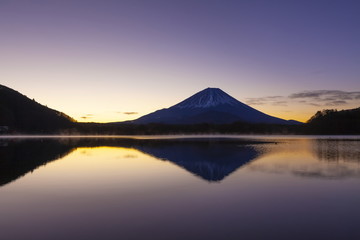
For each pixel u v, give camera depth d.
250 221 8.29
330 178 15.05
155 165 20.38
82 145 45.53
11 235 7.29
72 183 13.87
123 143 51.47
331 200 10.59
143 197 11.10
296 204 10.07
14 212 9.19
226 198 10.91
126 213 9.06
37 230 7.61
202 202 10.34
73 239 7.03
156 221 8.30
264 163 21.19
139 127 172.00
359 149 35.12
